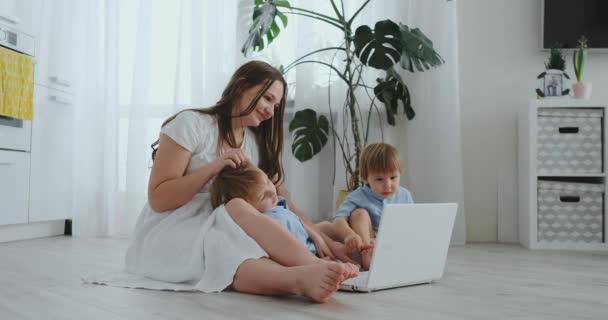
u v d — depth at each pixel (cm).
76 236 284
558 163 246
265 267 115
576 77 261
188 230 134
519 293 126
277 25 281
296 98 276
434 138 264
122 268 165
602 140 245
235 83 149
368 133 269
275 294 117
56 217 279
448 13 265
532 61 278
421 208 131
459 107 274
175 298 115
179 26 287
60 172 282
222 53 284
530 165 244
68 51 289
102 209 290
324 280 106
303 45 277
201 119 147
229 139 148
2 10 240
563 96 255
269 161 165
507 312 104
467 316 100
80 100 296
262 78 148
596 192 242
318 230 155
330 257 144
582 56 254
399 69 272
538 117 247
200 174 137
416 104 268
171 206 140
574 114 246
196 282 128
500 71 279
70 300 112
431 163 264
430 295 123
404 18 271
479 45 280
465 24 281
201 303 109
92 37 297
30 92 255
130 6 300
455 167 261
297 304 109
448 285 138
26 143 256
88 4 297
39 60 267
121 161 296
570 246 240
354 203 167
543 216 246
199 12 283
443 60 256
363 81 272
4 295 118
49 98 273
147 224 144
